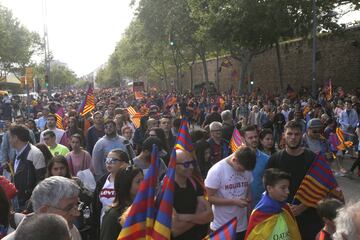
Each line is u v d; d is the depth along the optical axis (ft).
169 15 135.85
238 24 84.84
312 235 16.92
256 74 145.69
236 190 17.37
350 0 84.17
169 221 10.88
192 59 187.11
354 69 99.45
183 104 86.48
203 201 14.61
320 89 92.27
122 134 33.65
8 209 11.59
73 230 11.84
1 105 104.27
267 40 86.89
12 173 23.90
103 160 25.76
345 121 51.75
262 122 61.05
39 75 263.08
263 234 14.92
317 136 24.93
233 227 11.31
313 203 16.61
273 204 15.10
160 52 176.14
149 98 113.19
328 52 107.76
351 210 7.42
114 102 73.51
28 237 7.33
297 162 17.40
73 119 38.34
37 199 10.50
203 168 22.61
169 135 31.14
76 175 24.21
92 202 18.20
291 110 61.93
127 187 13.47
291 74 124.88
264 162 19.20
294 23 85.05
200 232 14.62
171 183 11.11
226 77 171.83
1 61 187.62
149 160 20.81
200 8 98.99
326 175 16.71
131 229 10.88
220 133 25.62
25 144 21.02
